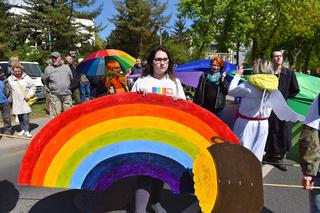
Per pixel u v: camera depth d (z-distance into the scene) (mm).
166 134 3502
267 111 4480
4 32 40844
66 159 3457
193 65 8648
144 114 3469
